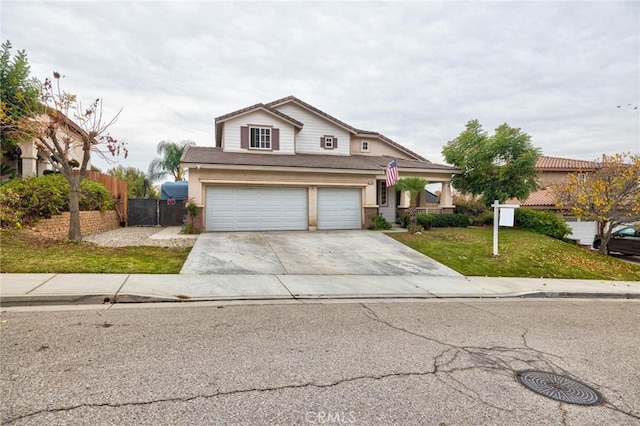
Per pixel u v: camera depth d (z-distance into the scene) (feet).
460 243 46.34
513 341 15.90
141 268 25.99
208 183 49.14
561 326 18.95
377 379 11.25
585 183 49.03
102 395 9.45
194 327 15.56
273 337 14.74
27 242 29.71
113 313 17.11
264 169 50.65
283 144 62.34
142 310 17.89
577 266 39.73
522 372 12.46
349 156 70.23
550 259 41.01
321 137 69.36
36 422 8.05
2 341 12.97
